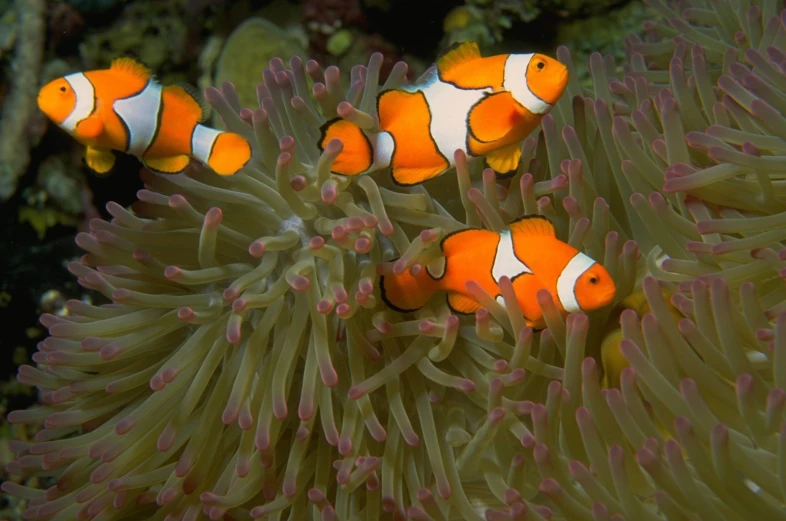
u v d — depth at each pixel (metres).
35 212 0.61
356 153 0.38
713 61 0.50
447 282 0.38
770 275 0.40
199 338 0.41
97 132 0.36
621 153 0.43
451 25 0.67
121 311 0.44
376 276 0.39
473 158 0.39
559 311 0.38
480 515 0.39
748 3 0.48
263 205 0.42
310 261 0.40
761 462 0.36
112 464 0.40
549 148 0.42
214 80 0.64
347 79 0.66
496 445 0.39
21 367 0.45
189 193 0.41
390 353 0.40
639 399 0.36
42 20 0.59
